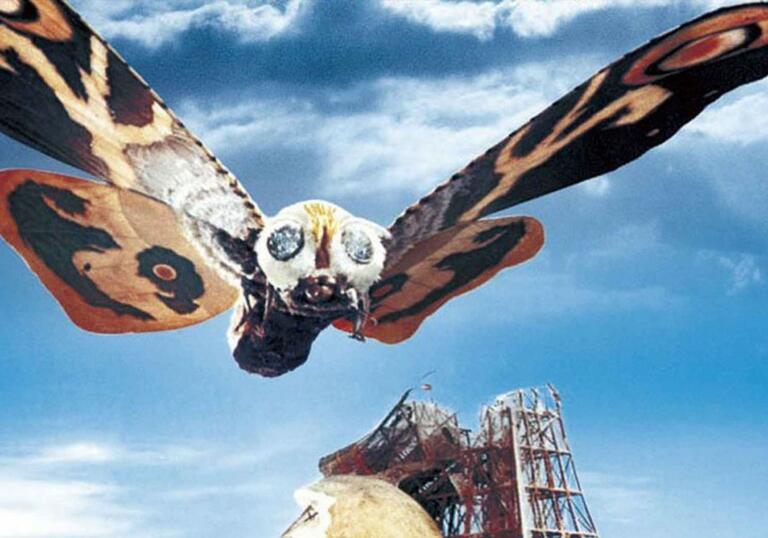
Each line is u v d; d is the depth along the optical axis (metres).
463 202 8.78
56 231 10.09
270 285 8.21
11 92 7.92
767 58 7.88
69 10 7.08
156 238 9.88
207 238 8.58
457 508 18.00
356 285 8.11
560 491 21.30
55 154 8.73
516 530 18.42
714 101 8.55
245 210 8.28
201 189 8.32
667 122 8.52
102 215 9.94
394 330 11.34
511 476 18.84
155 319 10.66
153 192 8.61
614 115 8.30
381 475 17.05
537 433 21.23
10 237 10.14
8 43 7.57
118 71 7.48
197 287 10.23
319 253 8.00
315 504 8.39
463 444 18.27
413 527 8.16
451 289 11.09
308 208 8.10
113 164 8.52
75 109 8.05
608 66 7.71
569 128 8.28
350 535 7.99
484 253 10.84
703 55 7.77
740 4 7.11
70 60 7.54
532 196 9.09
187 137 7.94
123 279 10.34
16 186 9.77
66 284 10.32
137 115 7.89
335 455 17.20
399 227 8.60
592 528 21.38
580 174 8.89
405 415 17.47
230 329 9.58
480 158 8.25
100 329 10.69
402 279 10.75
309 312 8.11
